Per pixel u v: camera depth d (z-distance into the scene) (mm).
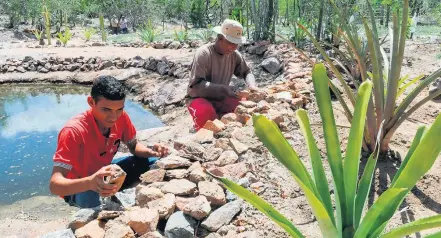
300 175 1404
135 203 2180
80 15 26297
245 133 2953
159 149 2674
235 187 1341
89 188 1961
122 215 1999
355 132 1472
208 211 2043
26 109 6422
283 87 4035
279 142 1384
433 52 6840
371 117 2615
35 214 3191
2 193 3582
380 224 1352
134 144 2604
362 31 7863
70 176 2211
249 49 7391
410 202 2264
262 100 3625
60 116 6023
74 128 2150
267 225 2031
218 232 1985
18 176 3924
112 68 8250
